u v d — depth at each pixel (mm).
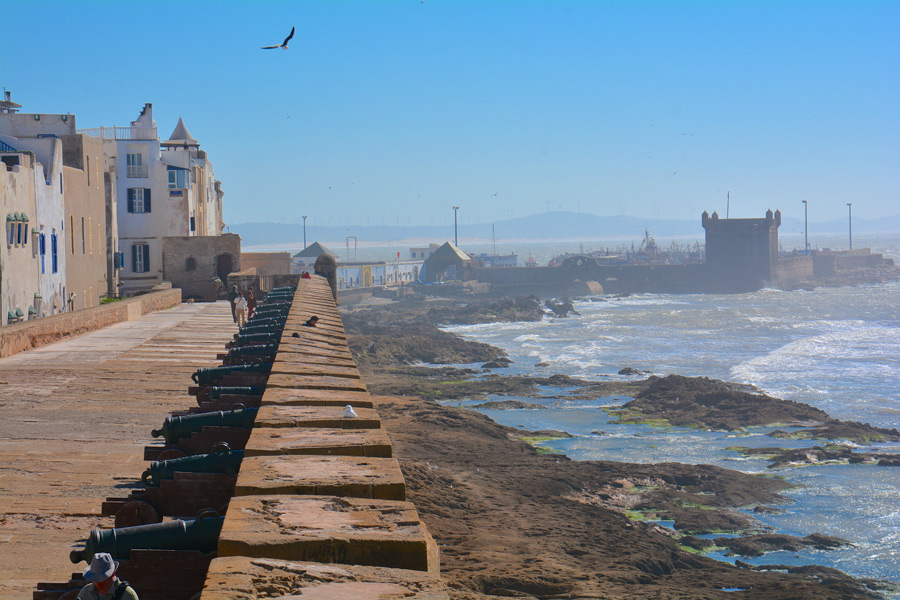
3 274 33719
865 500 33781
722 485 35156
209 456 7805
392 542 4367
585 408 53906
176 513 7582
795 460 40000
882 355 78875
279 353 13062
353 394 9414
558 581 21922
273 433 7117
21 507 9609
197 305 45438
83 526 9023
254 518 4695
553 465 37562
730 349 86750
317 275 51844
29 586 7285
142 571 5887
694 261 195500
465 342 85000
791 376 67000
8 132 54031
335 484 5383
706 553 28328
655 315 124438
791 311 129625
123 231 61969
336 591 3787
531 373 71125
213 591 3672
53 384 18234
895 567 27047
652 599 21312
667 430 47000
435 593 3816
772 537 29297
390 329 101938
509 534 27141
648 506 32719
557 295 155375
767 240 159875
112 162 59812
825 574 25828
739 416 49156
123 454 12234
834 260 196500
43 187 40375
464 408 53656
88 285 50188
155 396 16953
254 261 63656
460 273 163750
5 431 13672
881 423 50219
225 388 11406
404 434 42281
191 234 65688
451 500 30625
